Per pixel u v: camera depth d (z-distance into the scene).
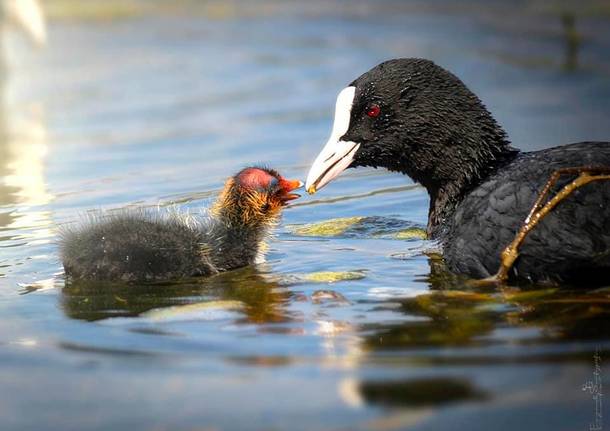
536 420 7.02
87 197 15.12
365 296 10.03
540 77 23.86
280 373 7.90
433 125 11.96
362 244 12.22
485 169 12.02
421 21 30.34
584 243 9.69
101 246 11.09
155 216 11.89
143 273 10.99
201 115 21.72
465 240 10.66
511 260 10.01
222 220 11.80
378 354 8.24
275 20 31.64
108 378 7.95
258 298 10.12
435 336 8.66
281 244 12.38
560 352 8.12
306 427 7.04
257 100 22.94
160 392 7.65
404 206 14.03
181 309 9.76
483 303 9.60
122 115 22.09
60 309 9.89
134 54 28.14
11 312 9.81
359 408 7.25
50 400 7.61
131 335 8.95
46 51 28.73
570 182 10.18
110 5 33.84
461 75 24.48
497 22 29.42
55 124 21.52
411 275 10.77
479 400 7.30
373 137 12.14
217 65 26.58
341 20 31.17
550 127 19.55
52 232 13.05
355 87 12.22
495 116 20.70
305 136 19.53
